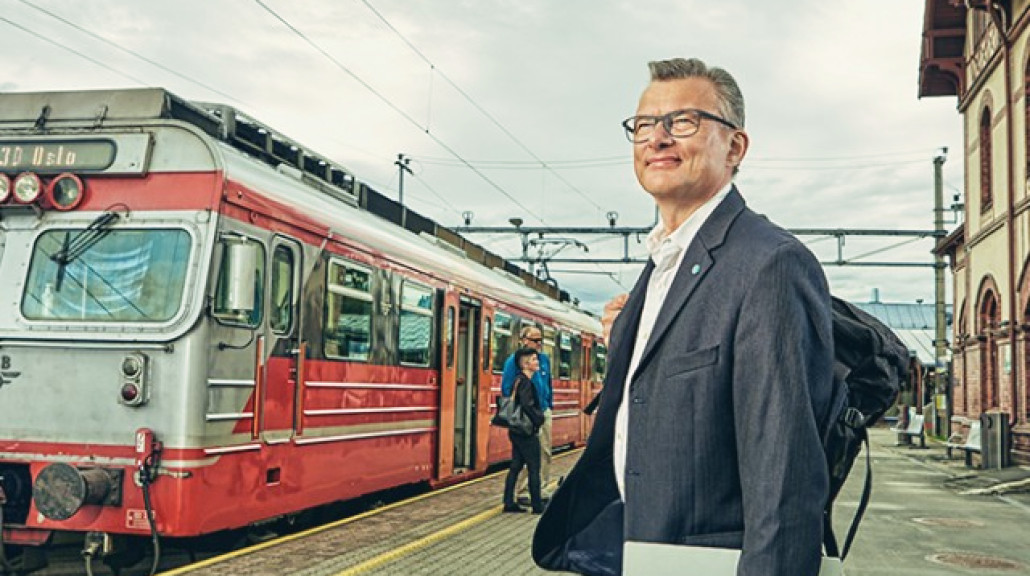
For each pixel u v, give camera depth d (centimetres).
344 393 930
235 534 900
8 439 704
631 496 225
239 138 855
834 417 218
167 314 693
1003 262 1870
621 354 259
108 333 695
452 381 1262
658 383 224
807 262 213
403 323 1092
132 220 723
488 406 1452
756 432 202
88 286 716
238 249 709
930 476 1777
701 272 225
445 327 1233
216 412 704
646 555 214
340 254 922
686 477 215
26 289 725
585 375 2222
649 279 260
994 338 1986
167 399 680
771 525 194
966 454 2008
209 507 694
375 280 1010
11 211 745
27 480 707
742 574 194
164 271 707
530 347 1095
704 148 242
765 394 202
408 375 1107
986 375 2041
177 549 862
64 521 681
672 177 242
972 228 2141
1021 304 1762
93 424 689
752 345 207
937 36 2245
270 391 784
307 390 848
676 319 225
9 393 708
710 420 214
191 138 730
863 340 249
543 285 2164
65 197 736
